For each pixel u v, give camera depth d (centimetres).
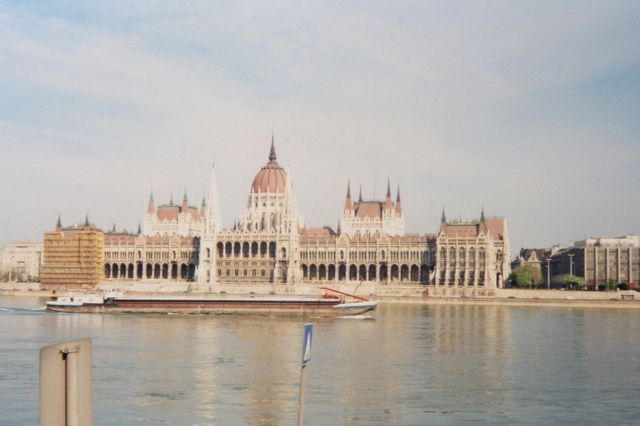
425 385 8856
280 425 6750
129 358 11056
